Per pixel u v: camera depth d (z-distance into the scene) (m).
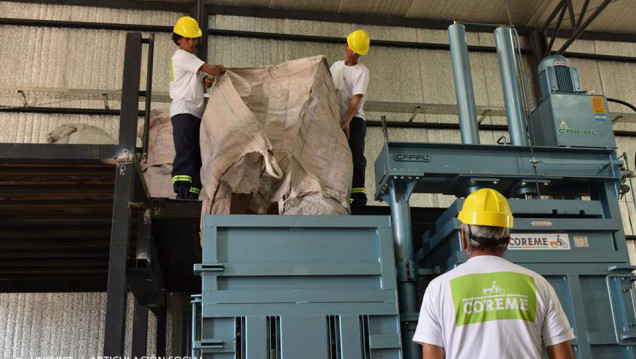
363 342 3.89
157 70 10.09
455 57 5.60
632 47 12.01
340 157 4.68
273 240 4.00
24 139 9.48
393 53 11.08
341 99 5.78
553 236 4.49
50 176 5.06
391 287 4.00
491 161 4.89
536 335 2.55
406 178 4.67
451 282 2.65
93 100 9.80
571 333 2.61
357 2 10.98
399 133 10.57
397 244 4.57
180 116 5.42
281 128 4.65
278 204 4.57
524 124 5.48
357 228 4.12
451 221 4.43
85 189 5.30
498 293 2.59
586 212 4.66
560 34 11.82
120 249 4.38
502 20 11.64
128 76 4.86
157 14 10.42
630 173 5.07
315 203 4.41
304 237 4.04
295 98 4.71
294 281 3.94
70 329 9.04
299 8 10.98
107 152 4.64
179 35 5.66
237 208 4.70
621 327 4.34
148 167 6.80
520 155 4.96
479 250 2.75
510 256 4.38
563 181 5.13
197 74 5.48
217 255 3.91
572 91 5.38
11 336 8.91
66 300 9.16
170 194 6.68
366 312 3.92
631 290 4.43
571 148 4.99
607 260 4.50
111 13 10.29
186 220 5.18
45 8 10.17
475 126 5.38
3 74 9.74
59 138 6.09
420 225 5.86
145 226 4.93
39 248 6.59
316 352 3.80
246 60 10.49
